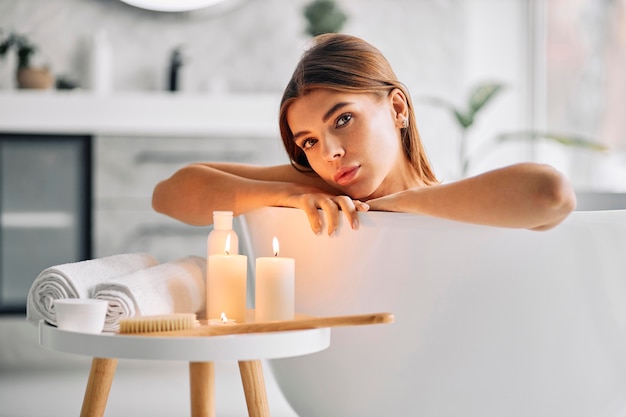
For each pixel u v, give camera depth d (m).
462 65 3.98
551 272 1.29
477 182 1.22
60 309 1.17
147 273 1.34
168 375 3.08
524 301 1.29
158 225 3.56
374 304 1.35
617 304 1.33
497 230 1.26
